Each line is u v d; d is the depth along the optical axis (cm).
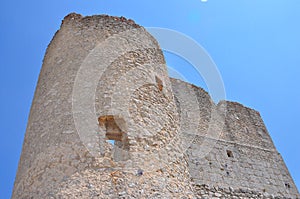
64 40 914
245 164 1118
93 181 581
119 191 577
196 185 940
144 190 599
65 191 566
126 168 616
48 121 716
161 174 654
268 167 1156
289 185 1119
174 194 643
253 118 1383
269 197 1033
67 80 775
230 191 979
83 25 923
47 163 629
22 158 734
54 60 881
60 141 651
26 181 642
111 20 939
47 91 800
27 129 799
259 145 1245
